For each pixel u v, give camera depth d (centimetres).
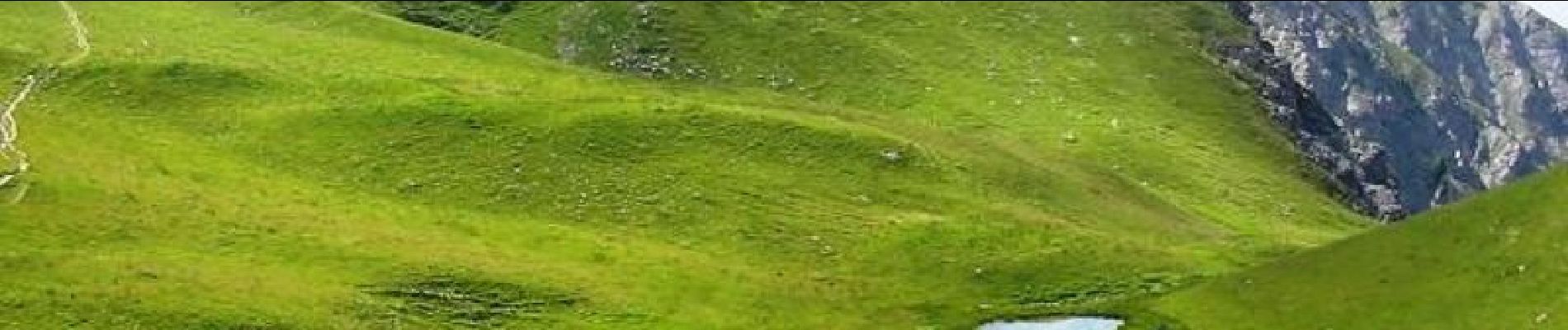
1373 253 7619
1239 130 15750
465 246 8594
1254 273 8044
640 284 8256
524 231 9094
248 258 7875
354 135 10656
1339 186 15425
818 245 9275
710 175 10325
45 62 11875
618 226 9394
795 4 16688
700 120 11288
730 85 14638
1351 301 7275
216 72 11888
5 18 13262
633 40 15388
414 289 7738
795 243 9288
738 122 11319
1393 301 7094
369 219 8988
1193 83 16762
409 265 8038
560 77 13588
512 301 7756
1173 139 14538
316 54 13250
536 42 15525
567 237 9031
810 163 10800
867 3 17125
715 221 9538
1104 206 11331
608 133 10819
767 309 8044
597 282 8169
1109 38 17475
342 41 14038
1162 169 13375
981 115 14150
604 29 15575
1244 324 7462
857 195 10369
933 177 10919
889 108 14262
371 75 12262
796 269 8844
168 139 10481
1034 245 9388
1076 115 14575
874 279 8788
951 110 14225
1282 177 14588
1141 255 9319
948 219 9950
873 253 9219
